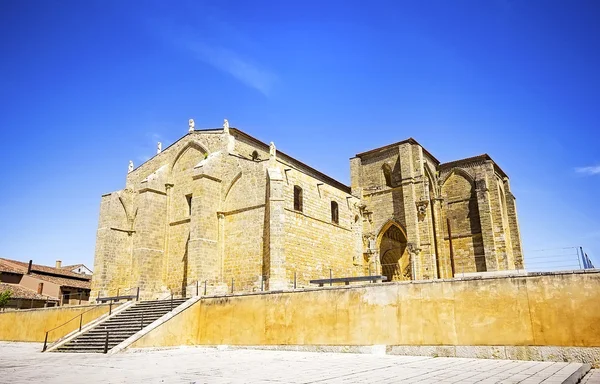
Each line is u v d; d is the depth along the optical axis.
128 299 36.84
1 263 60.50
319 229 41.69
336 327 22.27
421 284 20.33
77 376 14.16
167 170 45.50
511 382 11.23
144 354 23.11
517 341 17.67
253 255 37.41
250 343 25.28
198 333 28.16
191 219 38.88
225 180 41.03
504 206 54.62
